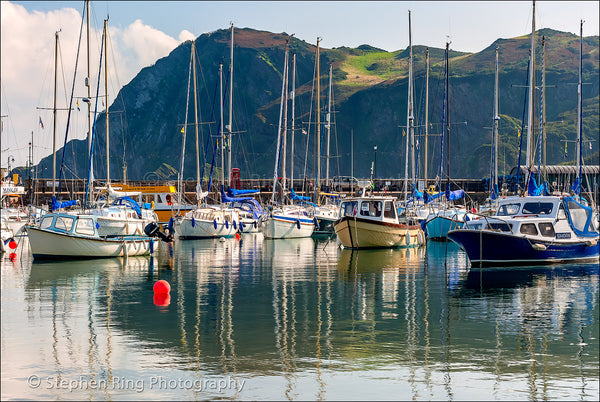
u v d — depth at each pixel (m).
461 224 54.91
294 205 67.38
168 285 28.17
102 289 29.38
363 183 48.12
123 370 17.44
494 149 79.56
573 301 26.47
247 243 55.88
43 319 22.95
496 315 23.92
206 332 21.25
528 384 16.67
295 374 17.17
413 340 20.44
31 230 39.25
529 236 35.69
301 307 25.30
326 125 87.25
